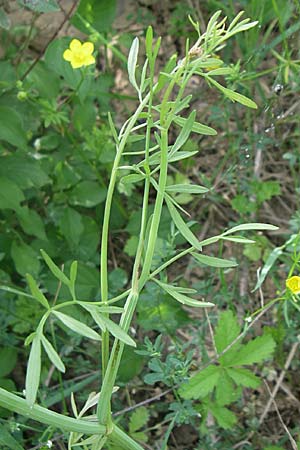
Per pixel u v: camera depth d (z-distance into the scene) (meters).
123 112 0.60
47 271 0.49
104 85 0.54
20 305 0.46
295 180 0.52
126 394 0.47
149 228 0.32
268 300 0.49
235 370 0.41
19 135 0.46
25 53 0.58
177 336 0.49
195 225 0.52
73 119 0.53
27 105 0.50
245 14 0.53
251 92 0.52
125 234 0.54
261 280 0.41
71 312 0.46
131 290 0.30
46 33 0.59
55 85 0.52
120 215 0.54
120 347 0.30
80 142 0.55
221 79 0.58
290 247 0.44
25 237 0.52
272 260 0.41
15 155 0.48
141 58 0.60
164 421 0.44
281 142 0.54
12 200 0.46
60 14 0.60
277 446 0.43
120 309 0.28
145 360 0.47
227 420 0.42
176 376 0.38
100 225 0.54
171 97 0.59
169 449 0.45
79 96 0.49
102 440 0.33
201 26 0.61
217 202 0.55
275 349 0.46
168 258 0.45
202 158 0.58
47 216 0.52
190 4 0.61
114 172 0.29
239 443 0.44
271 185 0.51
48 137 0.52
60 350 0.47
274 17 0.53
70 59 0.36
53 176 0.52
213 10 0.59
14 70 0.51
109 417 0.31
